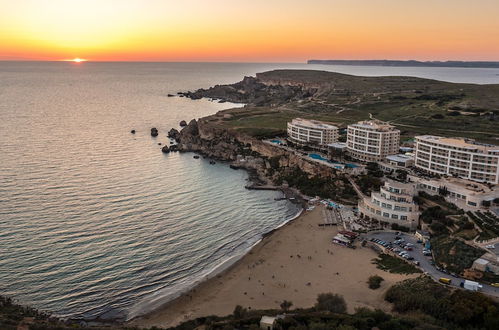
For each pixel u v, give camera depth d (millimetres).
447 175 185375
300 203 180750
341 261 126750
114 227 143500
